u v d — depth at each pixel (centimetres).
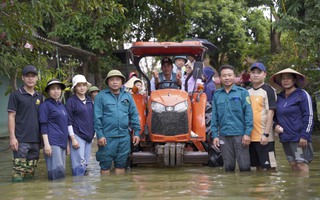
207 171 877
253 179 753
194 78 1014
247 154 841
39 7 895
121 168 893
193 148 1009
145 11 2006
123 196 637
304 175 779
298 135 802
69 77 1653
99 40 1867
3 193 696
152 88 1073
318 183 702
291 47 2062
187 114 939
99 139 870
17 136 822
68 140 863
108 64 2005
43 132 823
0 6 919
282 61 1928
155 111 940
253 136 837
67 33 1830
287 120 809
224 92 853
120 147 880
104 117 879
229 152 851
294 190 653
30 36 985
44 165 1017
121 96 890
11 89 1170
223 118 847
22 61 1012
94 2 1000
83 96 880
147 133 961
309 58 1697
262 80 842
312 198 600
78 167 864
